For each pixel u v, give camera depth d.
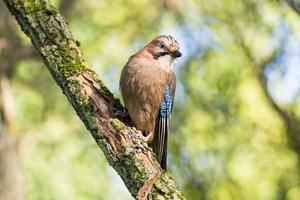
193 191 15.60
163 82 8.30
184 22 16.56
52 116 16.23
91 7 16.34
